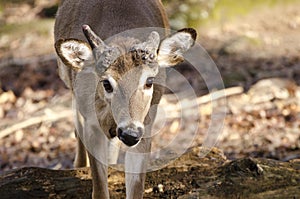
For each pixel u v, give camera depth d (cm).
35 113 1644
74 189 892
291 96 1648
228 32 2238
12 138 1530
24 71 1980
